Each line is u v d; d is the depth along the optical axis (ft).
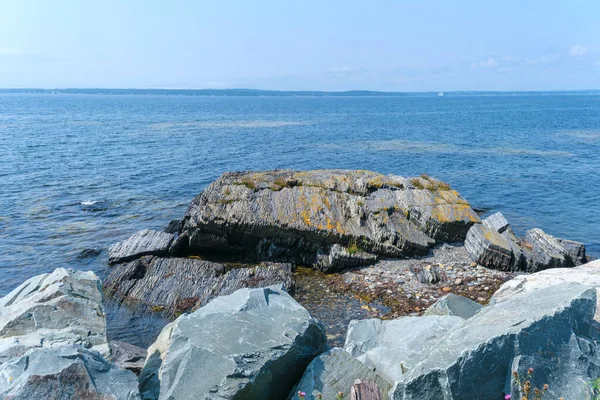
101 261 73.82
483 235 69.67
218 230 74.69
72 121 344.08
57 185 123.44
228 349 28.71
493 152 192.95
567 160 172.65
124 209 103.40
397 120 388.57
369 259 70.08
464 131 285.64
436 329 33.83
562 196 120.26
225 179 88.48
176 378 27.71
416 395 24.73
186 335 29.99
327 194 79.51
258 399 28.22
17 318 33.24
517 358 24.86
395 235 71.46
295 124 339.77
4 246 79.97
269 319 32.30
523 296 30.40
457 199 80.79
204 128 296.71
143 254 73.00
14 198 109.81
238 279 62.59
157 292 61.41
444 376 24.32
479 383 24.50
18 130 263.29
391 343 34.35
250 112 518.78
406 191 81.71
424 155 184.44
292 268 71.41
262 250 74.79
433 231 75.00
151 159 166.81
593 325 28.45
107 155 173.58
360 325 37.50
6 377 24.17
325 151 194.49
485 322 27.61
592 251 82.94
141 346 50.96
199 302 59.06
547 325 25.77
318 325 33.04
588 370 25.12
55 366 24.90
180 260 67.15
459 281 63.10
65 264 72.79
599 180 137.80
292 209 75.31
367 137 250.16
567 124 335.47
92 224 92.48
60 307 34.88
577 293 27.81
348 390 28.19
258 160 170.30
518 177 142.10
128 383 25.57
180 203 109.19
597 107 626.64
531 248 70.95
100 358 27.07
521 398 24.02
